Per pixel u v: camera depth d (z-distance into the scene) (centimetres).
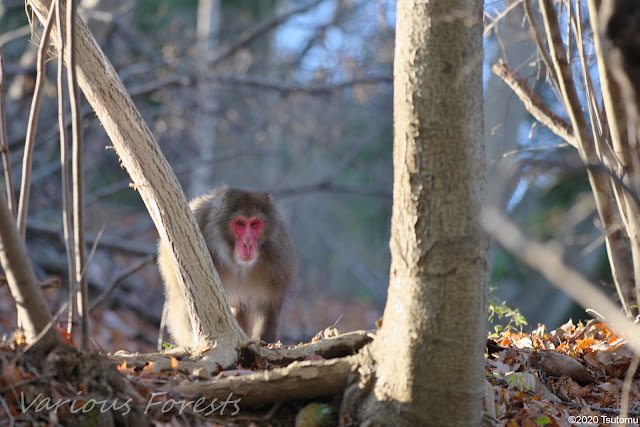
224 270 1315
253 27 3288
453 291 679
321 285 4578
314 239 4772
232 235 1305
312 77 2875
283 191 3081
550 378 964
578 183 2475
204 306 921
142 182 932
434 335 684
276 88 2692
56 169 2670
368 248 5066
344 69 2647
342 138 3688
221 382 768
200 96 2856
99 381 698
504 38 1481
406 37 691
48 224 2702
